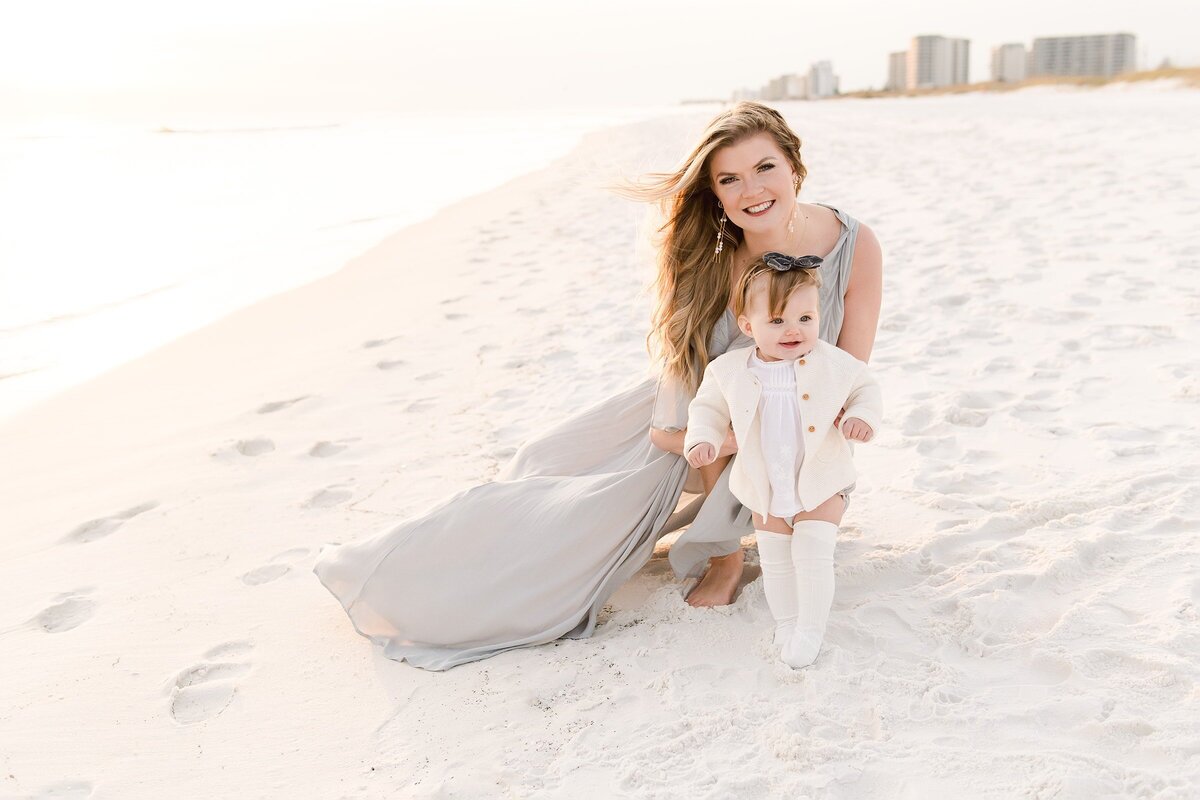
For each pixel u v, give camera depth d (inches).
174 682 102.4
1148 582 100.9
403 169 870.4
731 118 101.2
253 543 136.3
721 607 108.0
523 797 79.5
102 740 93.3
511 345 232.8
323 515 144.3
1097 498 121.0
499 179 715.4
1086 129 680.4
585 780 80.8
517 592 106.1
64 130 2625.5
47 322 298.0
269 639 110.8
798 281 94.3
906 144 687.1
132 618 117.2
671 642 102.3
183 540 138.5
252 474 162.9
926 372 180.1
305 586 123.3
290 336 261.0
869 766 78.4
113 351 259.6
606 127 1604.3
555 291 289.7
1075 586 102.7
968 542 116.0
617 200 500.1
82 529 145.2
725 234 110.3
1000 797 73.4
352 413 191.8
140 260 403.2
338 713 95.6
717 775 79.2
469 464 159.3
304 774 86.3
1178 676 84.0
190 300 323.3
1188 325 188.5
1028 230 298.7
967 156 559.2
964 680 88.7
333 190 684.7
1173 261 238.2
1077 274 238.2
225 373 228.7
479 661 103.3
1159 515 114.9
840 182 477.7
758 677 93.6
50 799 85.0
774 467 97.7
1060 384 166.2
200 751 90.8
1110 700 82.7
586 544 106.3
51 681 104.0
